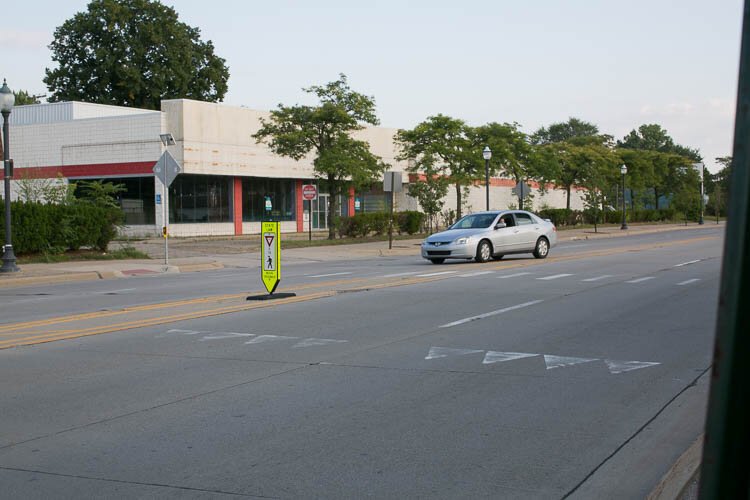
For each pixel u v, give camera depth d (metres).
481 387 7.87
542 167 54.31
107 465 5.59
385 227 42.31
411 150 45.00
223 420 6.73
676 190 81.12
